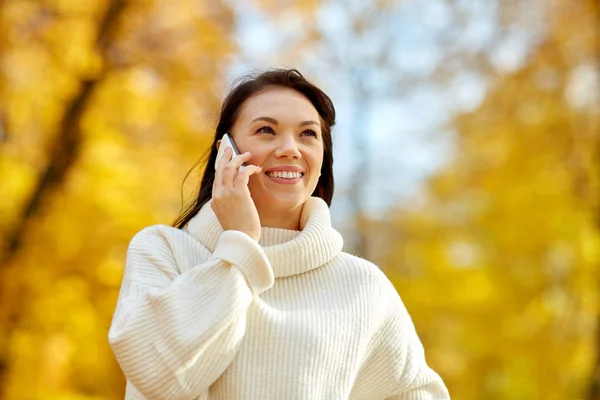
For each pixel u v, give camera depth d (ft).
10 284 39.09
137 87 41.65
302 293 10.57
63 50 38.91
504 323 57.52
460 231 63.46
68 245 39.68
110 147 41.55
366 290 10.77
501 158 57.88
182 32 42.29
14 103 38.99
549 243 55.06
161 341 9.21
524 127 55.77
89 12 39.99
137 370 9.20
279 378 9.78
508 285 57.52
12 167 40.01
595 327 51.83
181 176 41.86
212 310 9.21
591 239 52.75
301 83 11.16
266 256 10.25
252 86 10.96
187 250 10.48
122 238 40.22
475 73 61.31
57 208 40.01
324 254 10.71
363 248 67.77
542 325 55.62
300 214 11.22
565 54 55.42
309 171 10.83
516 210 55.98
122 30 40.91
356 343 10.36
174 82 41.86
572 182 53.57
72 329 40.09
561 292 55.72
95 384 43.32
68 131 39.86
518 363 59.82
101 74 39.70
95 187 40.19
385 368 10.99
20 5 38.17
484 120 59.31
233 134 11.02
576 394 53.62
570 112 53.67
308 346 9.95
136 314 9.36
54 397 39.99
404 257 69.15
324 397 9.98
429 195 68.33
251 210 9.95
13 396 39.55
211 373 9.31
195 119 41.96
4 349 38.75
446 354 62.64
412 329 11.50
